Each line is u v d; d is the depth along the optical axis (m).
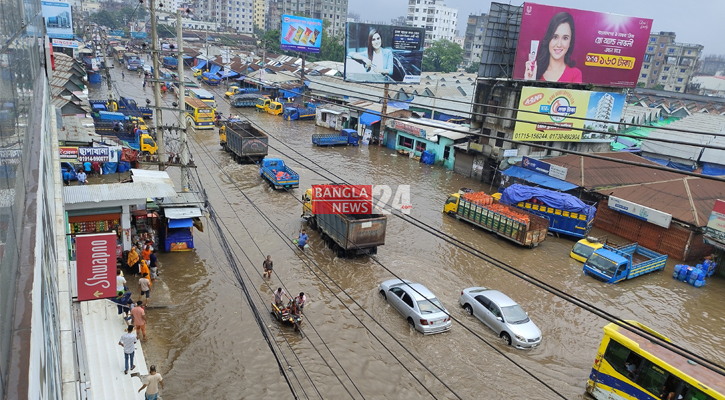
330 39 107.94
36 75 8.65
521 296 21.17
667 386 13.00
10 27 3.76
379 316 18.72
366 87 64.88
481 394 14.73
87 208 19.92
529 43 36.53
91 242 12.80
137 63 93.62
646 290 22.89
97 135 35.97
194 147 43.81
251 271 21.56
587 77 39.50
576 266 24.86
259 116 61.94
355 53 46.91
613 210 30.23
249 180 35.28
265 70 76.88
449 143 42.94
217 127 52.38
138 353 15.00
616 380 14.20
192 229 23.83
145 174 23.50
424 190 36.34
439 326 17.73
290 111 60.41
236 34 142.50
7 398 2.03
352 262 23.33
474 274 23.08
